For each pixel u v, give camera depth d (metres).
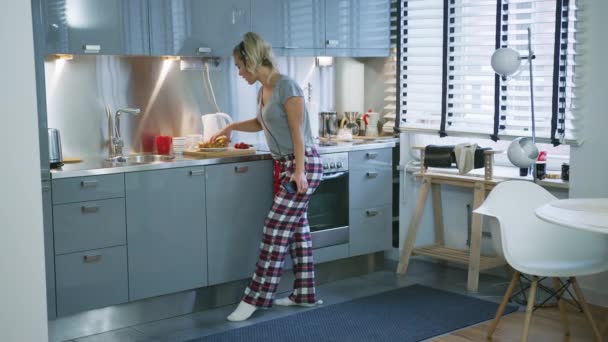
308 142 4.06
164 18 4.18
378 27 5.23
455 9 4.90
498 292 4.52
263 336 3.79
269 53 4.01
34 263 2.35
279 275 4.10
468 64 4.86
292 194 4.02
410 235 4.98
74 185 3.67
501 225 3.37
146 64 4.46
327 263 4.85
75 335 3.81
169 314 4.15
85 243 3.74
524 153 4.25
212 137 4.46
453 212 5.10
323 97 5.36
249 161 4.34
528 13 4.48
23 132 2.30
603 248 3.48
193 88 4.68
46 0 3.72
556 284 3.71
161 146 4.46
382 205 5.07
